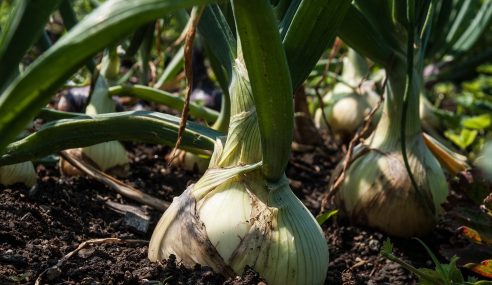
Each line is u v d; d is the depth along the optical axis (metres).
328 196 0.77
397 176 0.81
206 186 0.62
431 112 1.15
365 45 0.79
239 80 0.63
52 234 0.71
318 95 0.96
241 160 0.63
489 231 0.72
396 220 0.81
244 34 0.55
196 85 1.12
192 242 0.61
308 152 1.09
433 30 1.17
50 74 0.46
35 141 0.65
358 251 0.81
